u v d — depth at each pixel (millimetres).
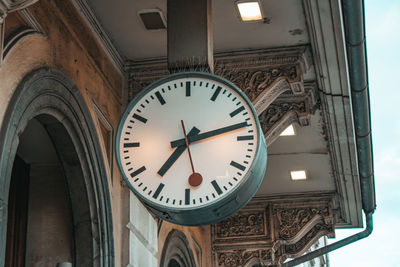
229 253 12352
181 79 5605
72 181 7098
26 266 7352
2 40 5465
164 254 9516
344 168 11195
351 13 7148
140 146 5434
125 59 8531
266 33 8211
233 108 5465
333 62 8539
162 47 8352
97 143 7227
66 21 6938
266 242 12281
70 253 7332
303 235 12383
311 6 7637
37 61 6145
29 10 6098
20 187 7652
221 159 5305
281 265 12469
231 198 5211
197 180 5246
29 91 5844
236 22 8031
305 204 12367
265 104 8422
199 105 5512
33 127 7285
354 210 12555
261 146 5332
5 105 5477
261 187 12289
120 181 7977
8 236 7406
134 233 8039
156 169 5336
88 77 7383
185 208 5164
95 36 7754
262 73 8398
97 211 7180
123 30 8055
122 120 5508
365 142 9641
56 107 6500
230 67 8430
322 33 8031
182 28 5855
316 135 10750
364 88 8430
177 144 5395
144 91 5590
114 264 7297
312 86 9211
